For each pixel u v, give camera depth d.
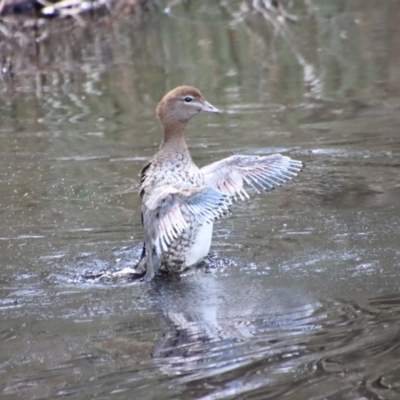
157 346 7.73
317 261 9.90
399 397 6.67
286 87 18.83
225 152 14.67
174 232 9.43
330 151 14.56
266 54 21.73
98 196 12.90
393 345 7.51
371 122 16.09
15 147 15.62
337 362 7.25
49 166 14.45
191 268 9.98
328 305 8.54
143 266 9.99
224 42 23.16
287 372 7.12
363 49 21.62
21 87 19.89
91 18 26.53
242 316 8.37
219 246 10.67
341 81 19.02
